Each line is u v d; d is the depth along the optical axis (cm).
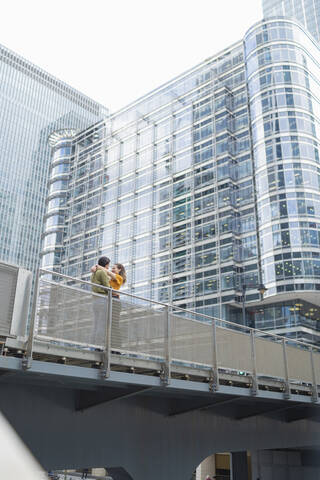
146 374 884
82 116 17800
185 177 6856
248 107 6531
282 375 1204
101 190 8044
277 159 5681
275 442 1298
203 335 992
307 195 5444
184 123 7250
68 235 8256
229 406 1188
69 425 796
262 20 6469
